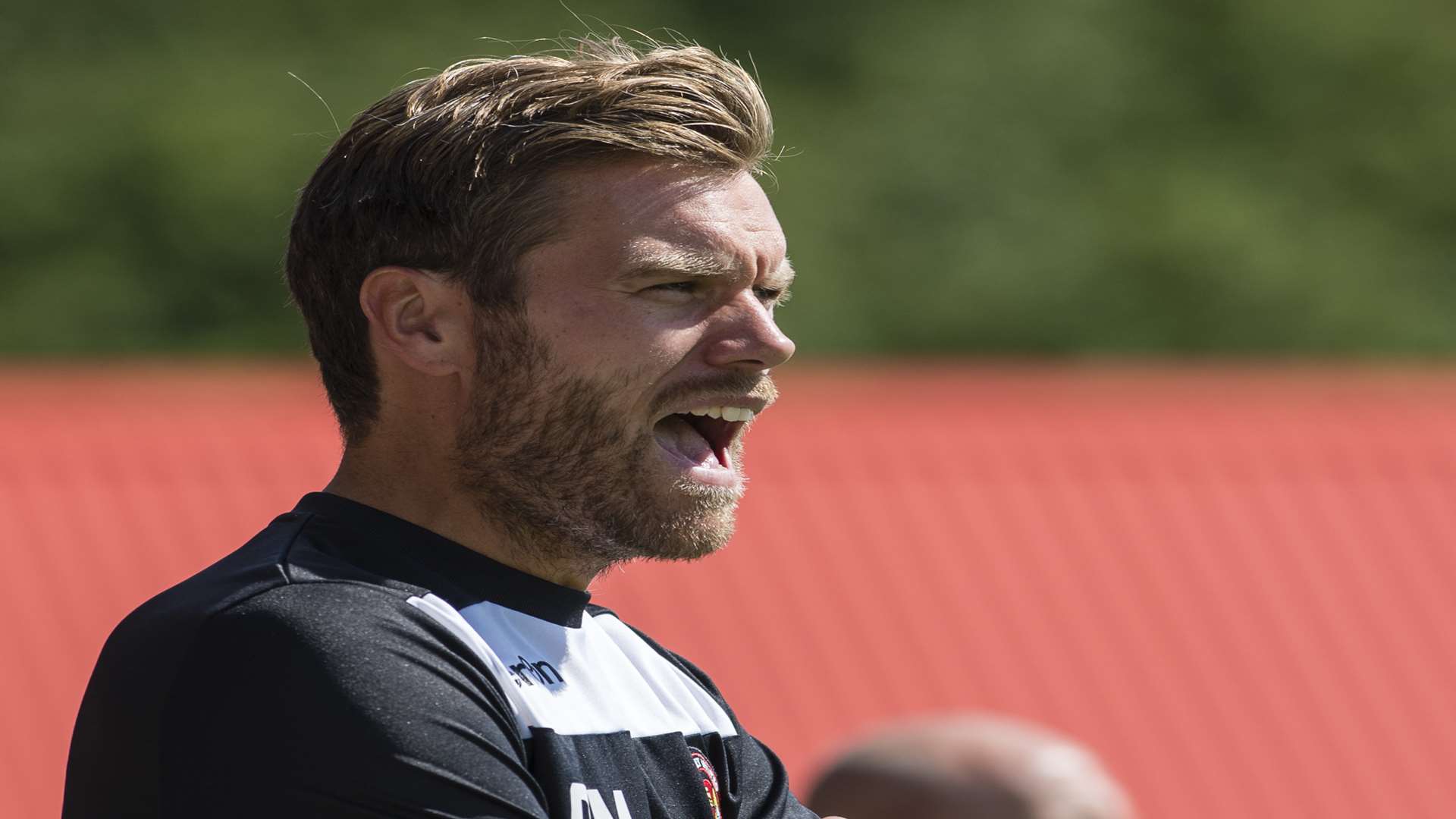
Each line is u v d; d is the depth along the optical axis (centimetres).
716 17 6819
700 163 597
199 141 5894
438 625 543
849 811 732
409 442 605
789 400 3334
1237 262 6688
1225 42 7462
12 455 2739
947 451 3055
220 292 5891
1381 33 7506
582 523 597
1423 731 2556
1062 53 7031
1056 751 753
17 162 5872
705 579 2653
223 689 514
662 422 610
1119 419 3225
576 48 660
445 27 6431
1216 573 2834
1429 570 2888
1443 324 6881
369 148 607
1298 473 3088
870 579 2709
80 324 5738
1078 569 2806
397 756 505
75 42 6241
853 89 6794
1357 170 7369
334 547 584
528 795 525
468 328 593
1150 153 7069
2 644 2362
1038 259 6519
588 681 597
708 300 597
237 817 504
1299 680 2628
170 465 2759
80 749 552
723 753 638
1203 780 2420
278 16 6406
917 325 6353
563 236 584
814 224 6253
